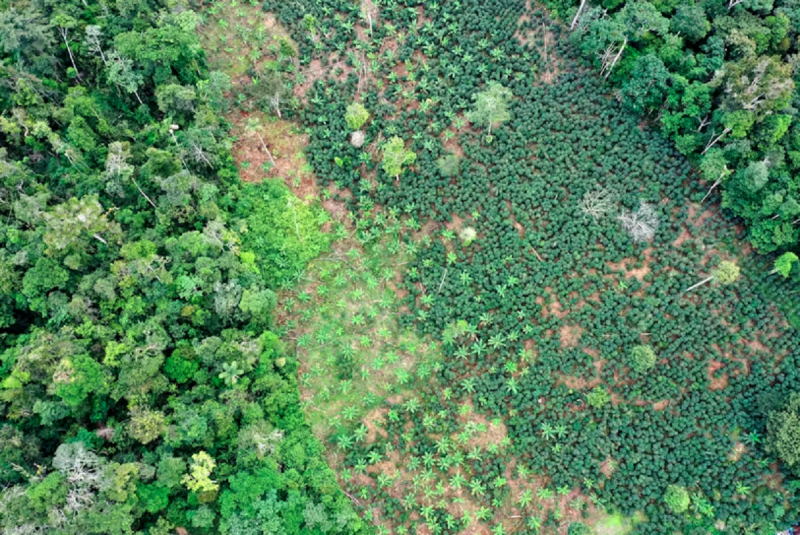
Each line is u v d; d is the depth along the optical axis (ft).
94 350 125.80
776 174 134.82
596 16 153.07
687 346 138.41
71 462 107.96
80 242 131.75
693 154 148.56
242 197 153.07
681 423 133.39
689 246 145.07
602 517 130.41
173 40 147.74
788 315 139.03
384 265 149.89
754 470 128.98
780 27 148.36
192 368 128.57
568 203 149.79
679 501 121.60
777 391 133.49
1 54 148.97
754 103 133.90
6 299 130.82
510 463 134.41
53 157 147.54
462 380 138.41
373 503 130.52
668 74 141.90
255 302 131.23
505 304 143.02
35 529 103.14
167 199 139.44
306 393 139.23
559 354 139.64
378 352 143.02
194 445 122.42
